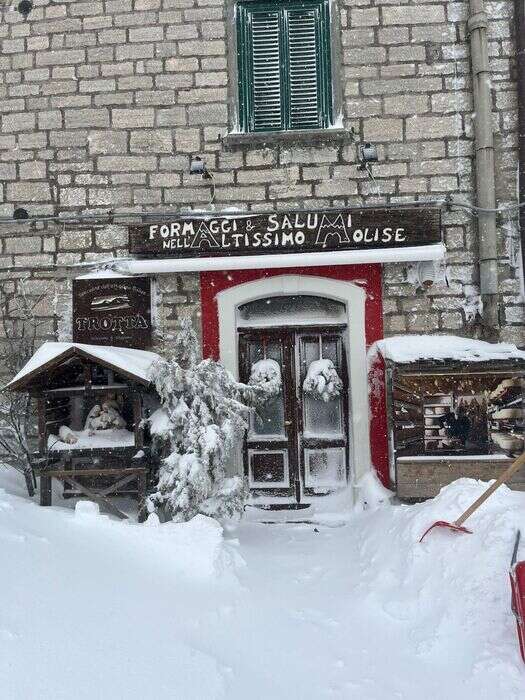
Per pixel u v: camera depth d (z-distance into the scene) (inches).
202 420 166.9
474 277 206.7
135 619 114.0
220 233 205.6
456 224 207.9
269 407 217.6
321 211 205.5
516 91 208.1
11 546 130.0
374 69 211.3
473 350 190.2
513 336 205.0
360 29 211.9
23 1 217.6
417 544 137.5
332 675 106.3
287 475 214.8
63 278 215.2
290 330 215.5
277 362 217.0
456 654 108.7
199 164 207.5
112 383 190.9
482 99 203.9
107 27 216.5
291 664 109.2
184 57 214.7
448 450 184.5
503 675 99.6
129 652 102.7
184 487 160.4
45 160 216.5
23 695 86.9
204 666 101.8
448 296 206.7
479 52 204.4
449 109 209.3
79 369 190.9
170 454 169.3
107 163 214.7
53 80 217.0
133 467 174.1
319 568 155.6
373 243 202.7
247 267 201.6
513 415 183.0
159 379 166.7
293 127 214.1
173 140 213.8
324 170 210.1
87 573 127.7
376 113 210.4
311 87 214.2
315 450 215.3
